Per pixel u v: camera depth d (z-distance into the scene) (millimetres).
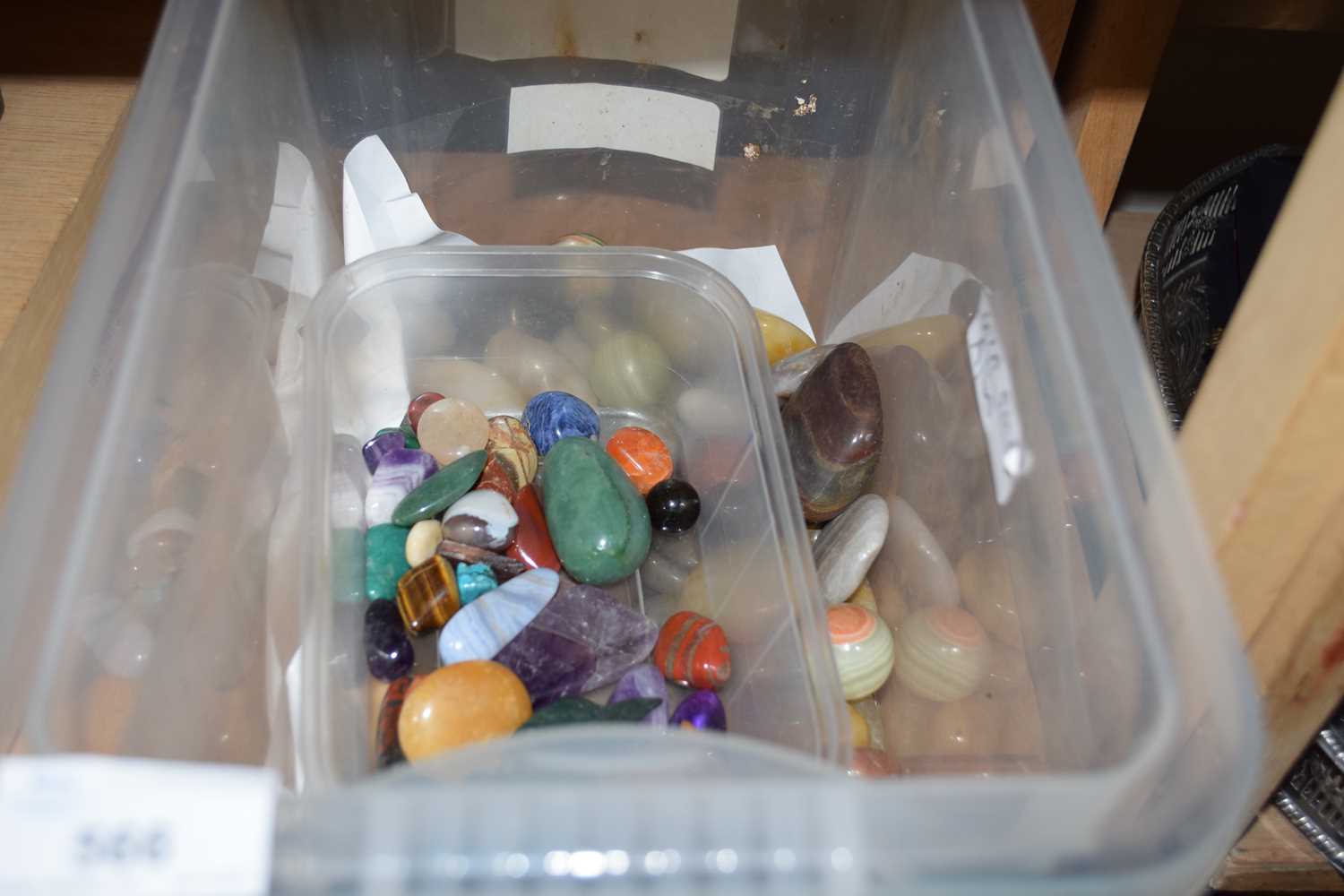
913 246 730
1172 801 409
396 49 750
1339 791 672
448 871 356
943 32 690
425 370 786
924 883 369
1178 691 426
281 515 653
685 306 757
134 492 504
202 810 337
